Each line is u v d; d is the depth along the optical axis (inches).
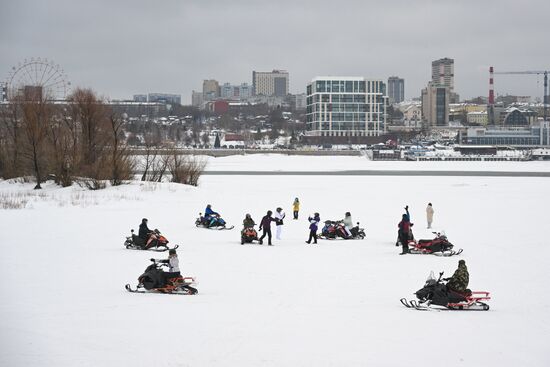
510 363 759.7
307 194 3774.6
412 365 748.6
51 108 4313.5
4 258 1529.3
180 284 1157.1
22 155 4109.3
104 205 2997.0
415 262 1539.1
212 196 3563.0
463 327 925.8
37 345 803.4
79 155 3882.9
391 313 1010.1
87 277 1299.2
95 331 871.1
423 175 5935.0
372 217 2623.0
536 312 1026.7
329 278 1322.6
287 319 960.3
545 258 1588.3
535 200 3405.5
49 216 2524.6
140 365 732.7
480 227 2274.9
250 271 1402.6
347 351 799.1
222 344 821.2
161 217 2551.7
